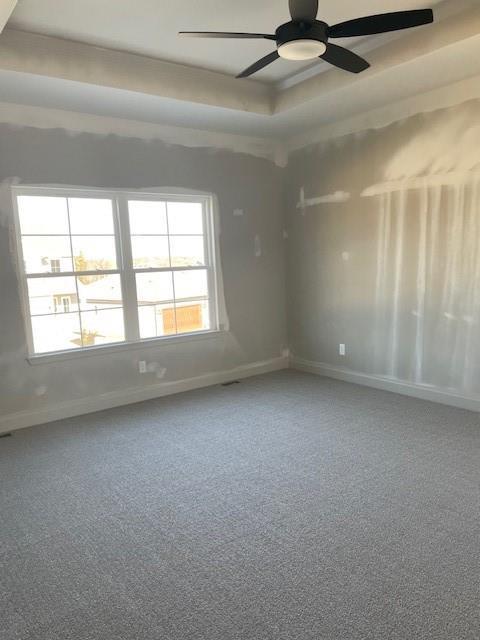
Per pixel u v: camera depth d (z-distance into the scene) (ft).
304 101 12.73
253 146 16.22
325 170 15.43
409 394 13.89
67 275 12.94
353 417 12.25
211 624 5.49
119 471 9.64
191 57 11.44
